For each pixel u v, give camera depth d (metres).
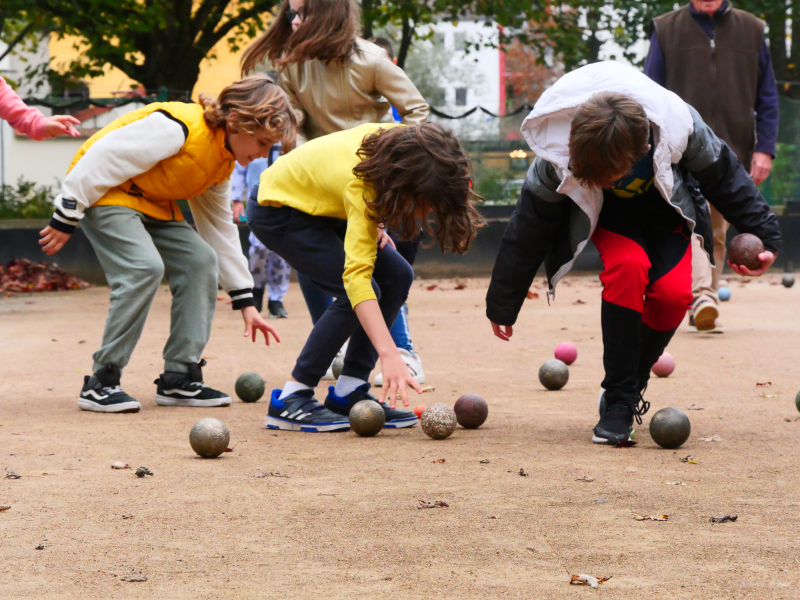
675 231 3.87
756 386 5.32
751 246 3.62
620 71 3.57
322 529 2.64
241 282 4.96
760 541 2.50
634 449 3.72
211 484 3.18
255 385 5.07
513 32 22.06
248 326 4.95
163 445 3.87
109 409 4.71
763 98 7.29
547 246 3.90
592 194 3.60
